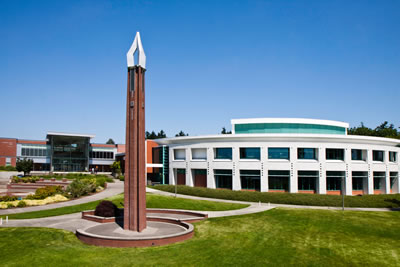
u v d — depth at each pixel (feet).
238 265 73.51
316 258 78.54
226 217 122.42
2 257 73.87
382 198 165.78
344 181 192.85
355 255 80.59
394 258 78.89
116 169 288.51
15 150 309.22
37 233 94.58
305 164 188.85
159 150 250.57
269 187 196.44
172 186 203.00
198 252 80.59
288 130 205.77
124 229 96.73
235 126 211.20
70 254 76.38
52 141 309.83
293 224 108.06
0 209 134.10
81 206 141.08
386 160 210.79
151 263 72.38
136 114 96.12
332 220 112.98
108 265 70.54
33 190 200.34
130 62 98.43
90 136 308.81
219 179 209.46
